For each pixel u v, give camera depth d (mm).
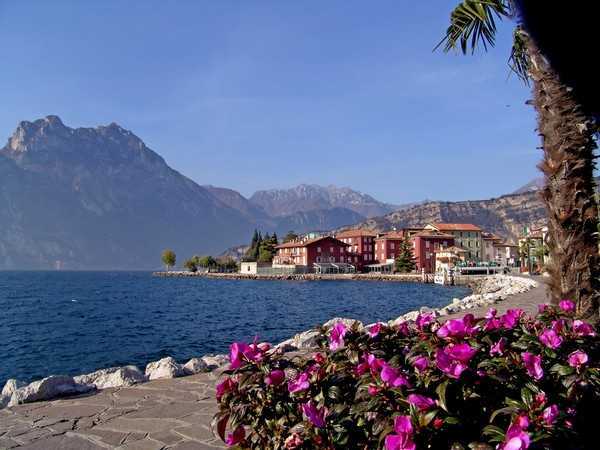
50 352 21672
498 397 3145
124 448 4973
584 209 5707
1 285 107562
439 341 3473
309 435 2928
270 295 64125
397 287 81125
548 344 3715
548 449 2756
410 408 2828
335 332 3816
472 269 96750
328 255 124625
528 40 6016
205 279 144875
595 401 3514
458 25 7387
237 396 3395
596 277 5664
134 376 7977
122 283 120625
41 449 4973
